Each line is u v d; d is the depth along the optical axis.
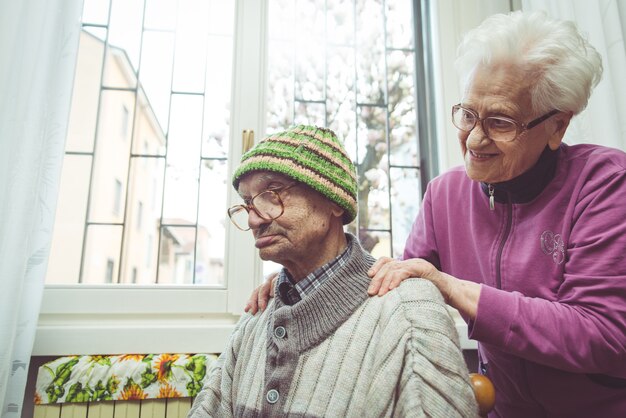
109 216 1.41
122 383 1.12
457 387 0.54
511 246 0.80
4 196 1.07
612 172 0.71
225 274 1.39
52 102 1.19
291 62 1.61
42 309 1.27
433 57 1.69
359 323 0.62
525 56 0.69
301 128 0.69
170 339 1.24
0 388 1.00
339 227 0.71
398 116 1.66
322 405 0.57
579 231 0.70
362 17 1.70
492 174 0.77
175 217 1.45
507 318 0.64
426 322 0.58
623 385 0.70
